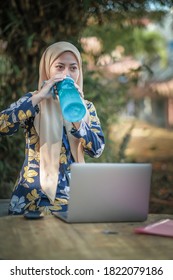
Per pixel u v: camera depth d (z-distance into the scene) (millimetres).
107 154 6227
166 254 2355
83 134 3498
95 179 2793
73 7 5223
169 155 10195
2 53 5375
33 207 3439
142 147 11273
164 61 13656
